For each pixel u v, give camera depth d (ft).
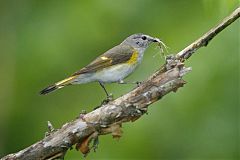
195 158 48.11
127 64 39.88
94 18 53.36
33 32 54.29
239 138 47.39
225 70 47.42
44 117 54.49
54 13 54.19
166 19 53.01
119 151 49.67
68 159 51.01
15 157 31.14
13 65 55.06
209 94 47.73
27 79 54.44
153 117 48.78
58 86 37.70
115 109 31.17
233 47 47.32
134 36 40.88
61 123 53.67
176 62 31.53
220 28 32.24
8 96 55.57
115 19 53.26
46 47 53.11
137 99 31.27
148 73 49.26
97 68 38.70
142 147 49.34
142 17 53.26
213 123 47.80
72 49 53.01
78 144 31.53
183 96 48.06
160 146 48.96
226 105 47.50
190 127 48.24
